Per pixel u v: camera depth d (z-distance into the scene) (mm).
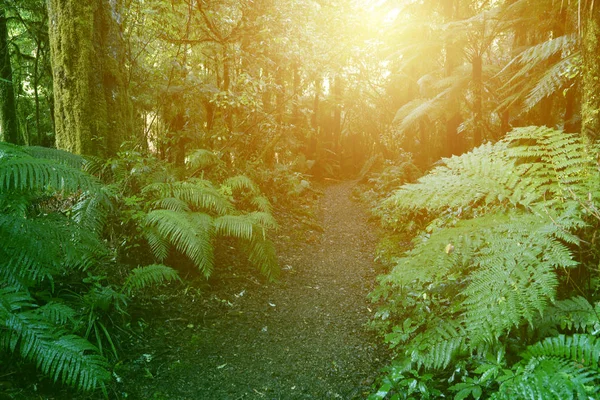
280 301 4844
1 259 3029
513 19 6512
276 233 7438
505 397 2166
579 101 6492
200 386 3168
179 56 8141
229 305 4551
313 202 11305
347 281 5629
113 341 3426
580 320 2598
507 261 2736
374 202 10391
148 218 4398
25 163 3051
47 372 2869
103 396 2867
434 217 6930
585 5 3293
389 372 3121
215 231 4879
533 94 4672
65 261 3416
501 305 2490
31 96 12633
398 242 6930
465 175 3646
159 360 3426
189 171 6742
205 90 7887
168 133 8344
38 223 3316
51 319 2959
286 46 8781
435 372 3086
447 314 3568
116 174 4918
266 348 3795
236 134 8562
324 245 7414
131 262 4555
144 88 7715
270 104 10453
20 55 11266
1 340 2672
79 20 5074
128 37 6863
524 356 2512
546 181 3398
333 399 3086
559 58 6043
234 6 7855
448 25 7371
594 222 3061
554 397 1977
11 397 2625
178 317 4102
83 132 5141
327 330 4184
